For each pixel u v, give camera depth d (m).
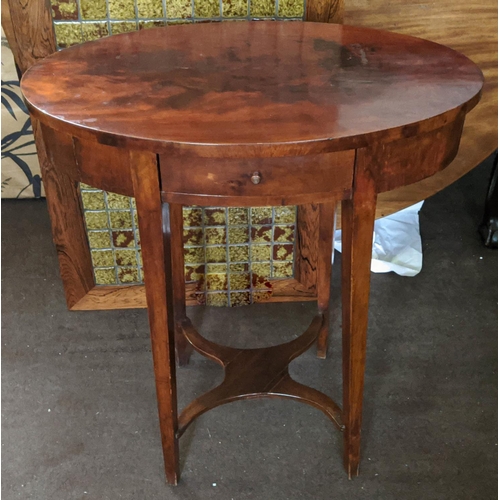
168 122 0.80
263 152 0.75
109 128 0.78
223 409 1.30
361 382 1.04
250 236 1.53
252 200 0.83
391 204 1.78
